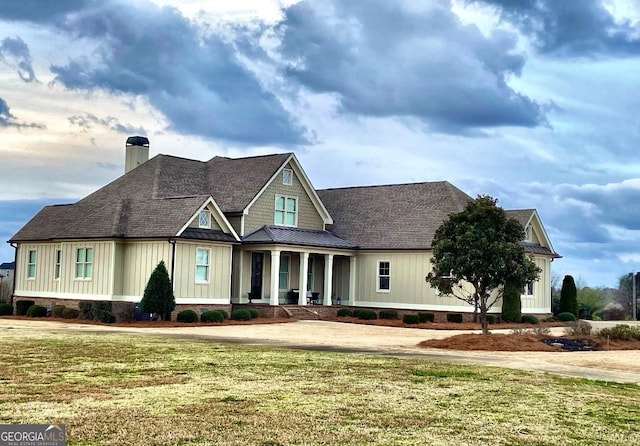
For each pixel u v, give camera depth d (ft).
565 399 45.01
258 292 140.87
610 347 84.84
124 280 123.13
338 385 47.60
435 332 107.65
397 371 55.42
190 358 60.49
